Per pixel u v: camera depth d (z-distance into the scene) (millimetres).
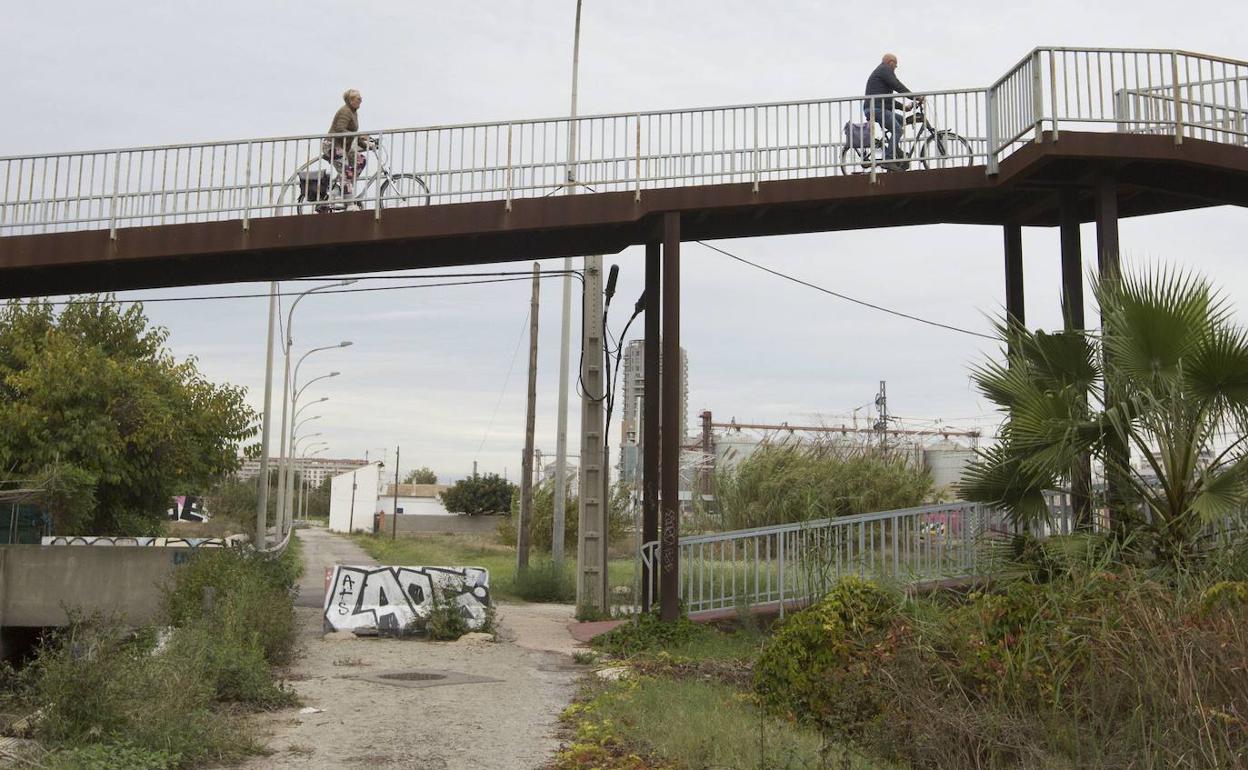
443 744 8070
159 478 26828
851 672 8156
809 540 13766
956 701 7301
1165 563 9891
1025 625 8133
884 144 14727
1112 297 11359
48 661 8227
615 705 9305
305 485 132625
